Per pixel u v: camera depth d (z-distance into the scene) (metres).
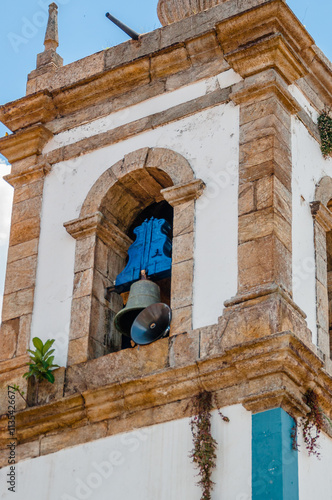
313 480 20.05
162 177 23.16
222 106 22.89
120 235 23.31
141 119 23.62
